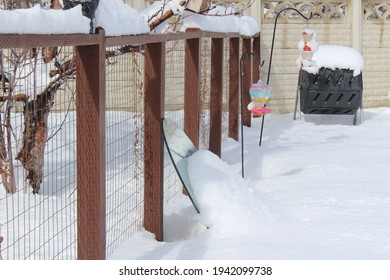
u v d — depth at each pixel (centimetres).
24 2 683
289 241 553
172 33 633
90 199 455
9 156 645
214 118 898
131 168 802
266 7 1587
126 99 790
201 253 519
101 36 446
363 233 577
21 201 641
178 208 677
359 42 1569
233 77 1140
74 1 438
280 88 1538
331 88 1345
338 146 1102
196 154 645
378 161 955
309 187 775
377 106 1612
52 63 677
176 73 1205
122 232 571
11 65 676
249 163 959
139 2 1423
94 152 452
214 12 953
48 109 680
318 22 1552
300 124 1383
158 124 606
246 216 593
